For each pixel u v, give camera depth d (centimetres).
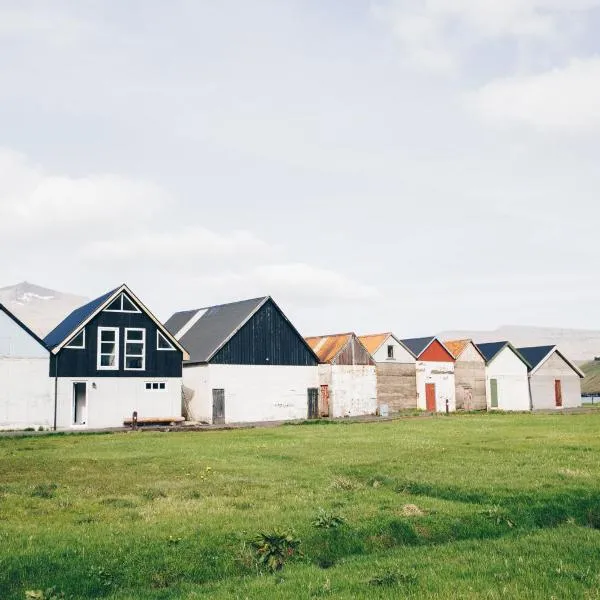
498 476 1719
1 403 4122
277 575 1029
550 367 7312
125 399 4550
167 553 1104
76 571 1032
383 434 3158
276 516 1311
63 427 4300
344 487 1648
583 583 936
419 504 1425
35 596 927
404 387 6141
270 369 5294
